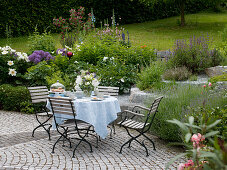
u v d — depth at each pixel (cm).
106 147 520
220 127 427
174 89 658
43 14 1766
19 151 486
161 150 501
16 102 810
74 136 589
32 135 585
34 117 751
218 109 464
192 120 229
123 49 1022
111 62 923
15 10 1680
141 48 1045
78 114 499
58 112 492
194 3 2394
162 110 557
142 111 627
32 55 933
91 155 473
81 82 556
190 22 2012
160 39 1537
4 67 905
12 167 408
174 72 834
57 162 436
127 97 845
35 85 859
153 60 1000
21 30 1712
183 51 921
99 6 1972
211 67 862
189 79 825
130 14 2116
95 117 503
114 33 1146
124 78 884
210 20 2073
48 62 959
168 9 2248
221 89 669
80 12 1427
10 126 662
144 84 797
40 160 443
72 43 1215
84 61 991
